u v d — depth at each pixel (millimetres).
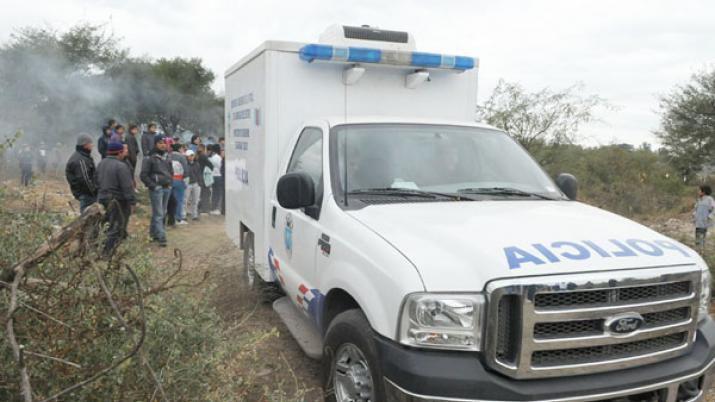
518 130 14133
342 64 5262
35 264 2236
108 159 7492
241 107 6293
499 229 3080
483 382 2592
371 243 3176
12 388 2193
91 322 2305
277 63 5070
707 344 3072
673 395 2904
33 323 2268
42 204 2838
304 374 4273
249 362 4258
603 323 2723
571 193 4559
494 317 2623
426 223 3221
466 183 4137
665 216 18016
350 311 3283
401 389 2693
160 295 2686
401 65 5355
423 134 4449
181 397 2430
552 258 2746
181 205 12039
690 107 26891
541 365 2674
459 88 5793
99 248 2459
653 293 2857
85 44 24891
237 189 6621
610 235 3078
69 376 2225
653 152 25719
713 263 6363
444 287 2707
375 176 4023
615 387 2734
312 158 4438
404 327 2748
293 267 4445
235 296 6098
